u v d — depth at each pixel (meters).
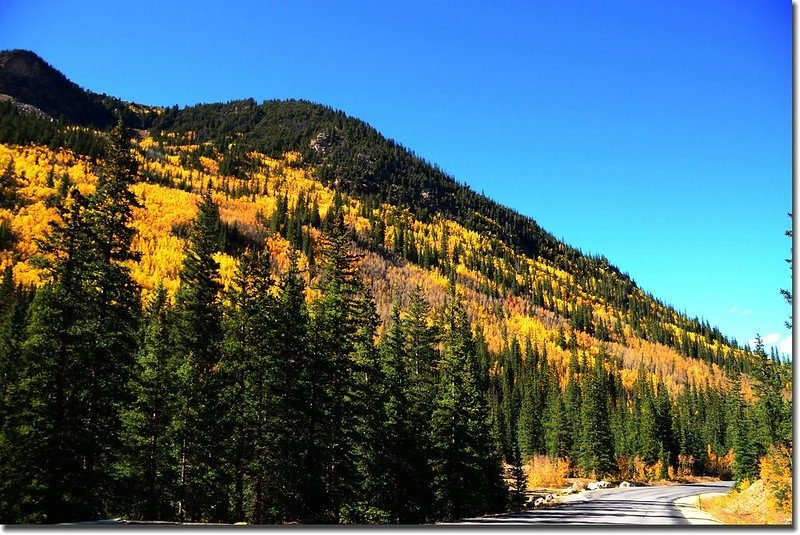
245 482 27.23
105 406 21.42
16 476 18.06
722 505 32.81
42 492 18.53
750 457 59.31
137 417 25.33
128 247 24.36
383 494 29.22
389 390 31.11
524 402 100.00
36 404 19.23
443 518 31.84
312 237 153.12
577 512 27.45
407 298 142.25
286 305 26.75
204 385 25.98
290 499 25.00
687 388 133.50
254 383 26.88
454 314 49.94
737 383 99.44
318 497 25.86
